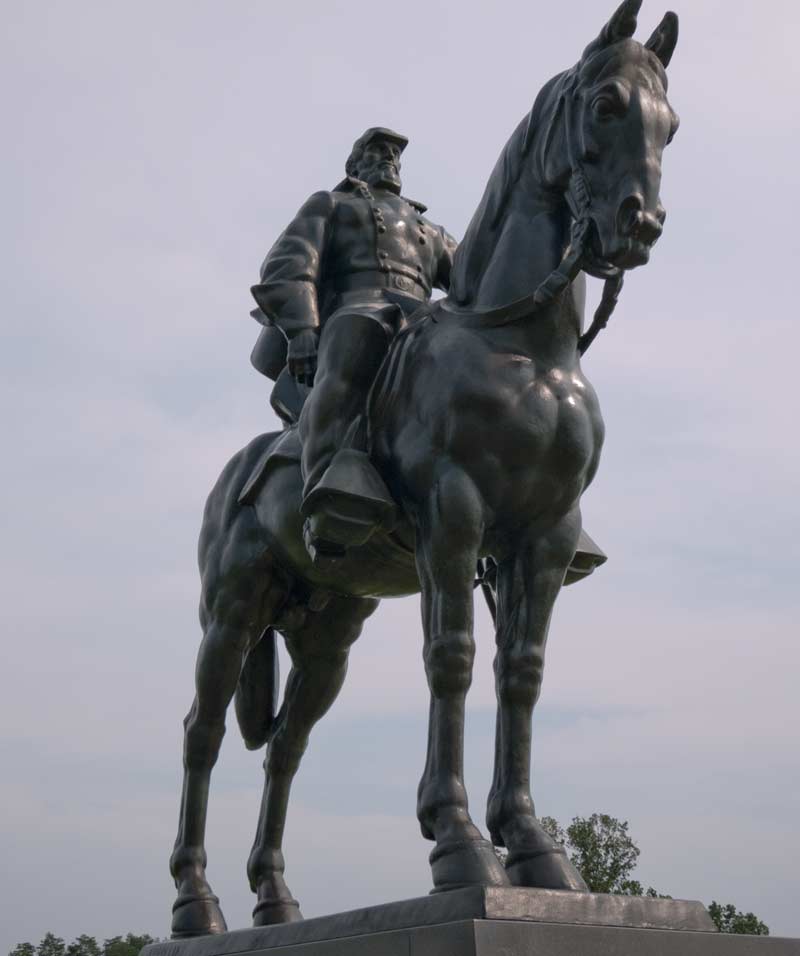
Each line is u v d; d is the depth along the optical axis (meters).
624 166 4.66
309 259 5.83
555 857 4.64
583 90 4.82
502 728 4.97
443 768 4.72
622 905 4.39
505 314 4.96
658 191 4.66
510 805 4.82
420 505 5.00
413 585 5.85
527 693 4.95
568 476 4.95
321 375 5.36
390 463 5.14
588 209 4.73
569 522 5.07
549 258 4.99
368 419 5.29
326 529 5.09
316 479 5.20
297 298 5.71
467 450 4.86
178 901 6.05
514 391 4.86
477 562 5.37
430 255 6.15
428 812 4.70
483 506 4.88
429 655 4.83
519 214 5.08
